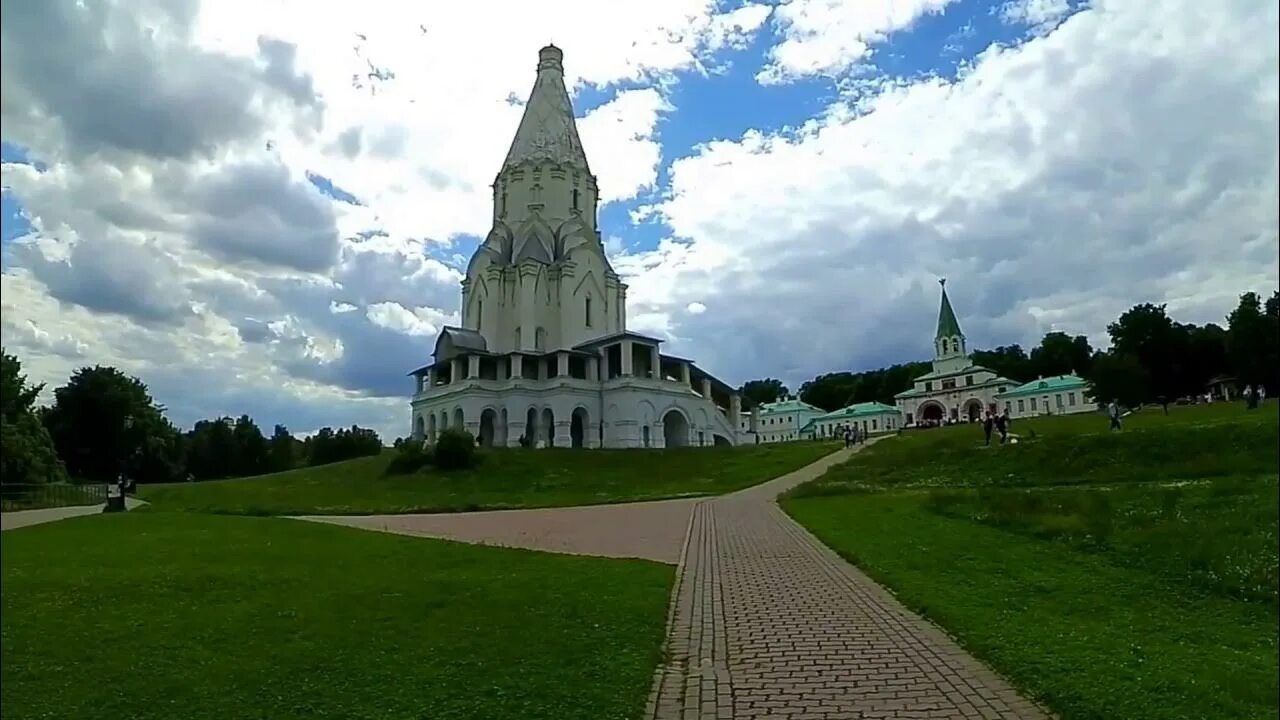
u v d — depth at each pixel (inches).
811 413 5103.3
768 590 515.5
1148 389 3085.6
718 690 316.2
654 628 406.6
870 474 1566.2
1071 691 302.8
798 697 307.0
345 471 2226.9
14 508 1595.7
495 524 1047.6
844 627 412.2
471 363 2908.5
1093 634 397.7
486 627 406.9
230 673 340.8
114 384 3063.5
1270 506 794.2
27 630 417.4
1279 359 2738.7
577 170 3567.9
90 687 326.3
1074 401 4215.1
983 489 1144.8
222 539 852.0
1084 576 559.8
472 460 2090.3
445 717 285.3
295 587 528.4
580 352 2957.7
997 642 368.5
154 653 372.2
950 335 4847.4
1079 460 1357.0
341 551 725.9
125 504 1615.4
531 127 3604.8
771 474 1798.7
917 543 694.5
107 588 532.4
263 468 3944.4
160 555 714.2
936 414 4763.8
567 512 1248.2
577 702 298.2
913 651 364.8
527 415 2891.2
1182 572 573.0
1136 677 322.7
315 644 381.7
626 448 2506.2
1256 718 287.0
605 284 3442.4
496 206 3619.6
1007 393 4446.4
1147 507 850.1
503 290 3329.2
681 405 3014.3
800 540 765.3
